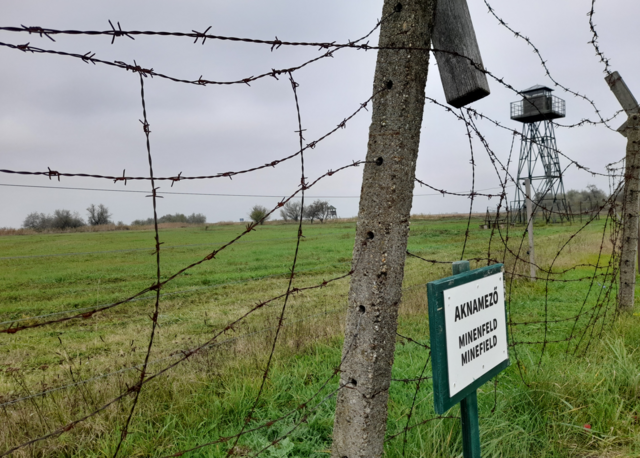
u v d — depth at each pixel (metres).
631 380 3.71
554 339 5.30
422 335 5.90
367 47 2.01
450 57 2.39
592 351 4.58
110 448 3.13
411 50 1.95
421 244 22.50
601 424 3.19
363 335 2.03
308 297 9.71
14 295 11.20
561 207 37.66
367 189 2.04
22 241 24.09
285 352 5.12
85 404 3.77
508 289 8.74
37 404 3.80
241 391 3.96
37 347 6.50
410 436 2.99
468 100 2.53
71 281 13.35
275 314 7.86
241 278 13.37
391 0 1.99
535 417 3.31
